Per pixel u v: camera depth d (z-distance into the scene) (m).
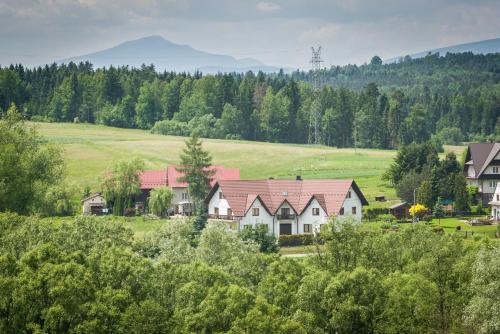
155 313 128.25
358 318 144.50
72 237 160.75
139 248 187.62
